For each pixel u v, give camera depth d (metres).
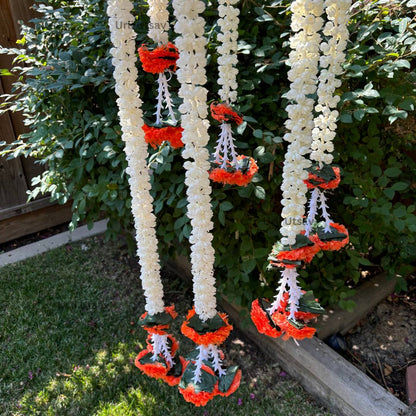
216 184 1.66
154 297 1.18
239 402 1.66
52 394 1.70
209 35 1.51
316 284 1.90
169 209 1.93
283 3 1.63
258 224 1.76
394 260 2.01
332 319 1.93
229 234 1.83
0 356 1.90
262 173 1.74
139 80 1.70
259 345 1.96
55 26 2.01
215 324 1.07
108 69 1.68
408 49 1.51
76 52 1.71
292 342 1.76
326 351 1.70
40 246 2.88
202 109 0.86
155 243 1.13
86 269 2.62
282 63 1.61
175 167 1.70
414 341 1.91
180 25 0.79
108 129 1.70
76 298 2.33
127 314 2.20
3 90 2.68
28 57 1.89
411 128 1.73
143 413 1.59
